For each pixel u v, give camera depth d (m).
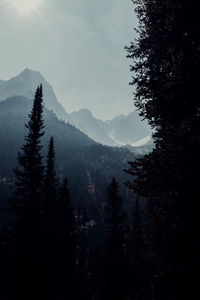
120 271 20.86
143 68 7.47
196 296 4.47
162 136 6.80
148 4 7.06
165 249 5.66
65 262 24.67
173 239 5.32
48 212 21.69
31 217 17.17
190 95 5.24
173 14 5.84
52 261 19.39
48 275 17.25
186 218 5.00
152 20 6.80
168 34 5.98
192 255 4.72
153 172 5.81
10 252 16.05
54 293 19.59
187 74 5.27
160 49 6.57
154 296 5.68
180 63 5.57
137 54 7.85
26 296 14.65
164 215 6.20
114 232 22.33
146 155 6.59
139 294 19.31
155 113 6.48
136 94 7.25
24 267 15.48
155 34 6.67
